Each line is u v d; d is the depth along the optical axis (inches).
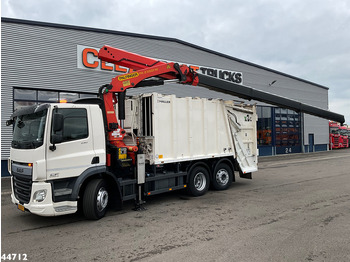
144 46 657.0
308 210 257.3
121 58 290.0
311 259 156.1
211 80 333.7
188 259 157.2
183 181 314.8
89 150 232.7
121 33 617.6
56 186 215.3
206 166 339.9
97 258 160.6
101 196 238.8
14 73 501.0
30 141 214.8
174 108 300.0
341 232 198.4
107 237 194.7
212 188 364.2
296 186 381.7
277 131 1042.7
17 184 229.6
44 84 528.4
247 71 911.0
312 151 1195.9
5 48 494.3
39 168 204.5
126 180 261.1
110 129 255.9
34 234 203.6
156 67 290.0
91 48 578.2
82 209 237.6
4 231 211.2
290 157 911.7
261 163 721.6
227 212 254.2
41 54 526.9
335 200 296.7
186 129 313.9
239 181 430.6
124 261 156.0
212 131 342.3
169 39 701.3
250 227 211.0
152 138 279.9
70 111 224.4
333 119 480.7
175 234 198.4
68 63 553.9
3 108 491.2
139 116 292.0
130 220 233.9
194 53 759.1
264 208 266.5
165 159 290.4
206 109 335.0
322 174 497.4
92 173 231.3
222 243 180.1
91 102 252.1
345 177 457.7
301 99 1116.5
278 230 203.6
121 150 257.3
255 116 402.0
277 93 1013.2
